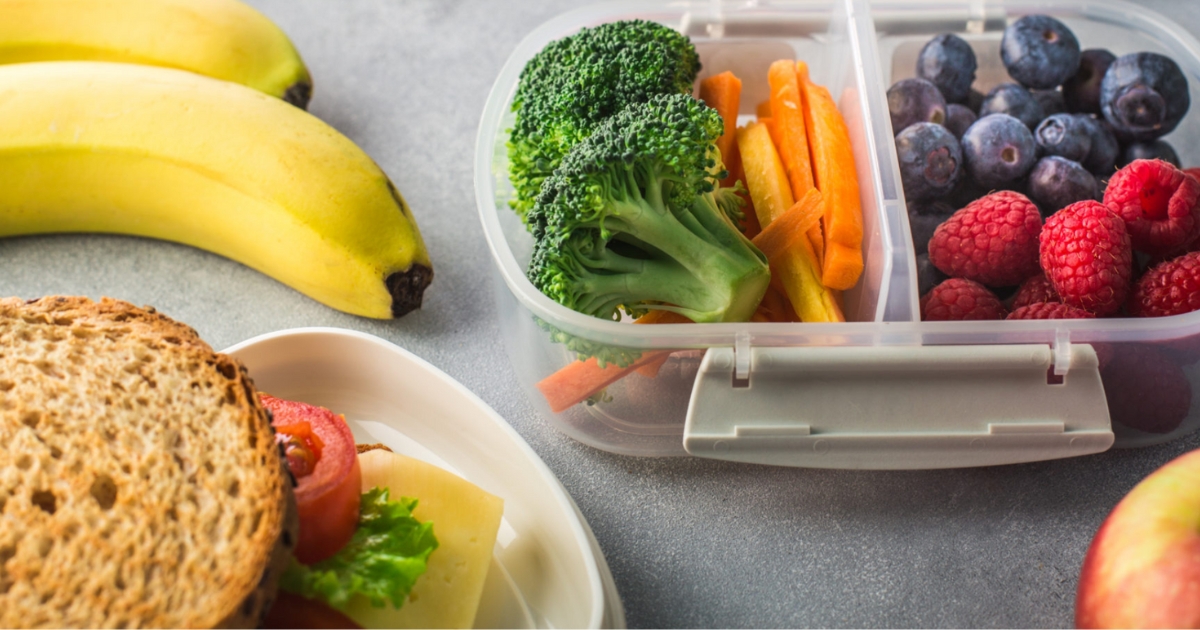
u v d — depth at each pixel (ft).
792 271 2.65
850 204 2.65
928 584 2.34
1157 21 3.18
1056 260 2.40
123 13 3.44
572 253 2.35
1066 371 2.29
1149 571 1.89
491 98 2.94
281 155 2.87
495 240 2.51
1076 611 2.11
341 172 2.87
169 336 2.07
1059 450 2.35
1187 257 2.41
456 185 3.45
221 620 1.69
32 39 3.46
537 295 2.31
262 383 2.51
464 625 2.03
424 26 4.11
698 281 2.46
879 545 2.42
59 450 1.90
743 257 2.48
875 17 3.28
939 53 3.13
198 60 3.40
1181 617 1.82
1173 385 2.36
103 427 1.91
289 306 3.09
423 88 3.84
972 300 2.56
